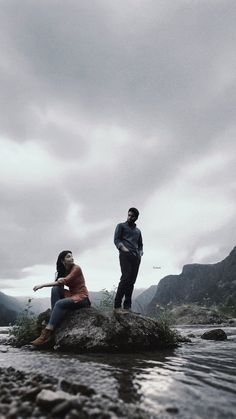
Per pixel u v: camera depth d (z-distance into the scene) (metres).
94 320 7.84
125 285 9.02
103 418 3.06
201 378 4.78
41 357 6.37
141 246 9.57
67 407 3.17
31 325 8.76
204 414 3.32
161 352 7.60
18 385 4.12
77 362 5.80
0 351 7.43
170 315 10.12
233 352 7.65
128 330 7.94
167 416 3.23
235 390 4.16
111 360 6.17
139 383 4.39
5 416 3.03
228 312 50.31
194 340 10.98
